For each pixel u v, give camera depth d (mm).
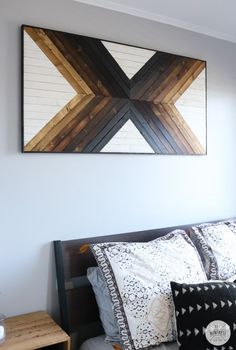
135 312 1583
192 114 2354
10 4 1725
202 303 1529
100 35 1991
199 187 2441
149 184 2205
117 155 2068
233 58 2598
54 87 1821
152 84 2160
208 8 2092
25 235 1787
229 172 2594
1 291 1727
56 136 1831
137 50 2104
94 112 1946
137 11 2100
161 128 2203
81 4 1927
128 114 2068
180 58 2293
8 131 1728
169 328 1602
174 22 2264
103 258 1714
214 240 2139
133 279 1648
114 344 1654
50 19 1832
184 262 1818
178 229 2180
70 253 1871
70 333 1798
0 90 1701
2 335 1463
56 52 1826
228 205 2594
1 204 1723
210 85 2480
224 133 2562
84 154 1950
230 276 2029
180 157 2342
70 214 1915
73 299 1829
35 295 1817
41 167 1823
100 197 2014
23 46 1734
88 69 1926
